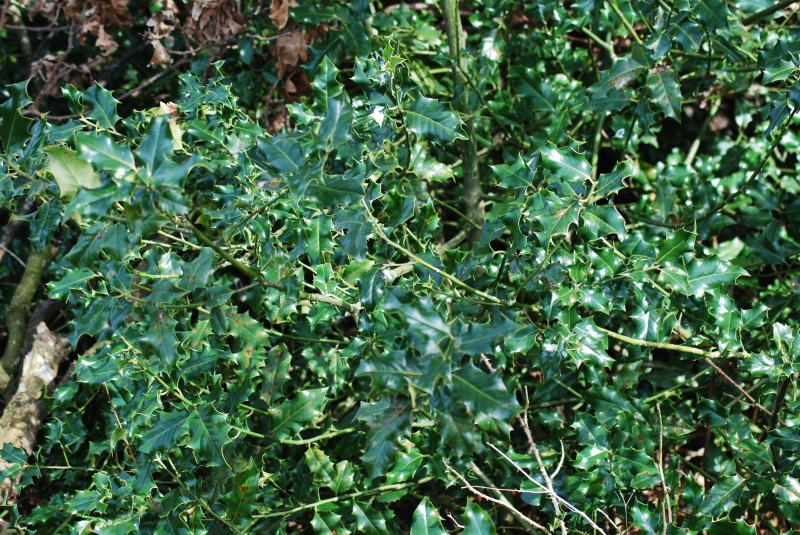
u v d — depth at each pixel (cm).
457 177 301
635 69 235
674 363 247
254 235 201
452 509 251
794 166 301
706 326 213
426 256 191
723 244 279
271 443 221
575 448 230
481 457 234
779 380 210
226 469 191
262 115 301
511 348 180
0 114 156
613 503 201
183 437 190
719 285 200
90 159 123
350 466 207
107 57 326
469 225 268
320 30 272
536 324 191
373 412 139
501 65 312
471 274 200
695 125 310
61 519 236
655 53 231
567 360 197
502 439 223
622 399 220
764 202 271
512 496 247
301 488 209
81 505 197
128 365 195
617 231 176
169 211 128
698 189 274
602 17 280
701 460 274
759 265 269
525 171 192
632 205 275
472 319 200
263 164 168
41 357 266
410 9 323
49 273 302
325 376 233
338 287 204
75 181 136
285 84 284
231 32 274
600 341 189
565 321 183
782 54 226
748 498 209
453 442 129
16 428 252
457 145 277
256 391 235
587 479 201
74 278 184
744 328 220
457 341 128
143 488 190
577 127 279
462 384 125
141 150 127
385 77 193
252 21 286
